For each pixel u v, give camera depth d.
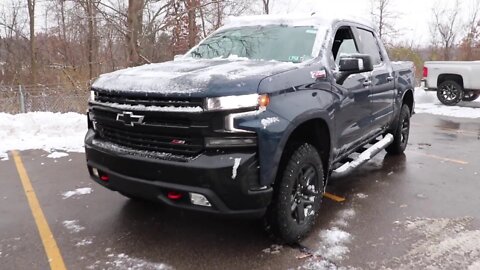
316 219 4.14
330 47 4.26
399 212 4.34
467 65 13.09
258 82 3.13
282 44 4.38
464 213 4.31
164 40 17.11
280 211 3.40
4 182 5.40
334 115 3.98
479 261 3.30
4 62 24.80
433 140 8.24
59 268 3.24
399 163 6.37
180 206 3.16
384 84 5.49
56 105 11.30
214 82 3.05
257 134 3.03
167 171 3.09
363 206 4.52
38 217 4.24
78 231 3.90
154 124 3.16
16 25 24.62
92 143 3.69
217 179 2.98
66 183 5.34
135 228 3.96
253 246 3.57
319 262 3.29
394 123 6.38
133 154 3.29
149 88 3.21
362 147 5.62
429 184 5.30
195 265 3.26
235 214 3.10
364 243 3.62
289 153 3.50
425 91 15.16
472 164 6.30
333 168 4.59
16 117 8.70
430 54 29.42
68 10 14.23
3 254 3.47
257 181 3.10
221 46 4.79
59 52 23.22
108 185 3.57
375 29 5.90
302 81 3.55
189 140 3.09
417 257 3.37
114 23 13.76
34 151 7.11
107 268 3.23
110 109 3.42
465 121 10.80
